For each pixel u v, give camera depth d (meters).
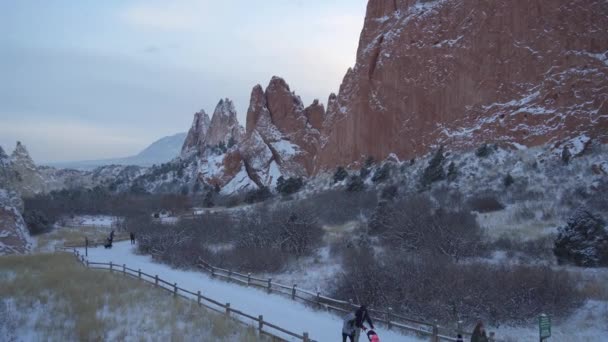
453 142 64.75
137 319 23.05
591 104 54.78
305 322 22.72
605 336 19.55
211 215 60.69
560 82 58.28
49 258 42.47
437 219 37.41
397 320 23.08
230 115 174.12
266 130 116.50
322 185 79.31
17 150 128.12
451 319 22.61
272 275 35.53
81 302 25.69
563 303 22.42
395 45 77.75
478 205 46.19
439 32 73.44
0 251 49.25
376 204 56.28
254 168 109.56
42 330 21.34
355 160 79.38
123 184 173.75
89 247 55.59
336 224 53.31
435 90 70.62
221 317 22.52
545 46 61.44
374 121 77.25
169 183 153.50
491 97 64.44
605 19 58.56
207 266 38.09
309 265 37.19
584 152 50.97
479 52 67.12
